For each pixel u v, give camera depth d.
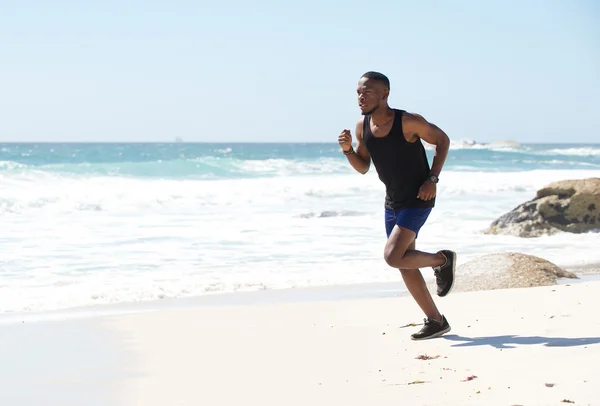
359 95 6.21
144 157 60.06
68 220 19.66
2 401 5.08
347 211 21.03
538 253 14.43
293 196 26.77
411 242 6.51
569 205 17.62
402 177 6.30
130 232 17.14
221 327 7.53
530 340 6.06
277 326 7.47
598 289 8.65
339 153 82.00
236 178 36.03
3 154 52.94
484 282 10.00
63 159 54.88
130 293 9.94
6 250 14.14
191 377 5.56
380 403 4.56
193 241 15.66
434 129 6.22
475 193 29.86
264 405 4.70
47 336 7.26
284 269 12.26
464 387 4.79
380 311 8.20
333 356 5.99
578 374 4.85
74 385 5.47
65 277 11.31
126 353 6.48
